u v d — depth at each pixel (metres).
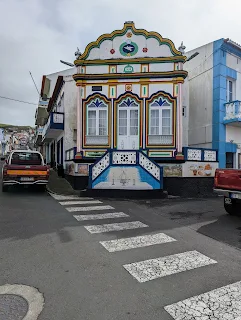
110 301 3.26
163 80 13.80
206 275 3.98
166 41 13.80
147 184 11.55
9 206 8.84
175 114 13.70
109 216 7.74
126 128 14.15
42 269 4.14
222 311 3.05
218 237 5.89
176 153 13.34
